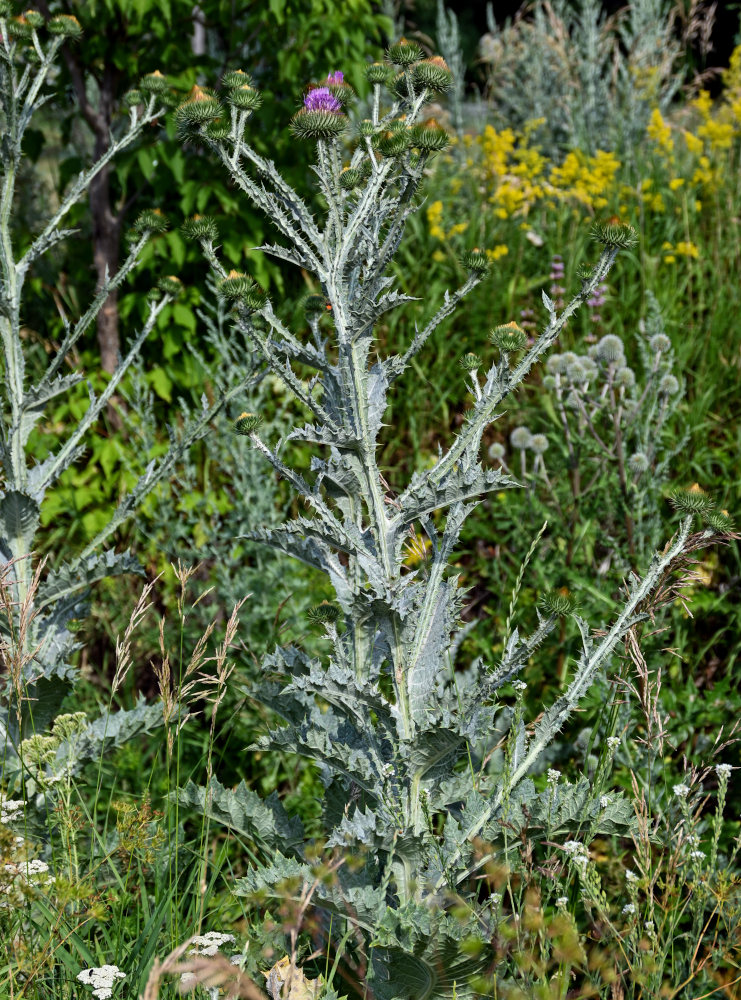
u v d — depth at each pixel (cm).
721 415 526
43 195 606
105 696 423
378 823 235
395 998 239
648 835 234
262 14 520
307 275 545
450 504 240
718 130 693
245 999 207
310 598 415
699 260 610
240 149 233
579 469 459
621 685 282
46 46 499
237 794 264
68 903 242
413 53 235
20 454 310
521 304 600
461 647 417
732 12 962
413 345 251
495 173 695
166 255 507
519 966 203
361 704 236
